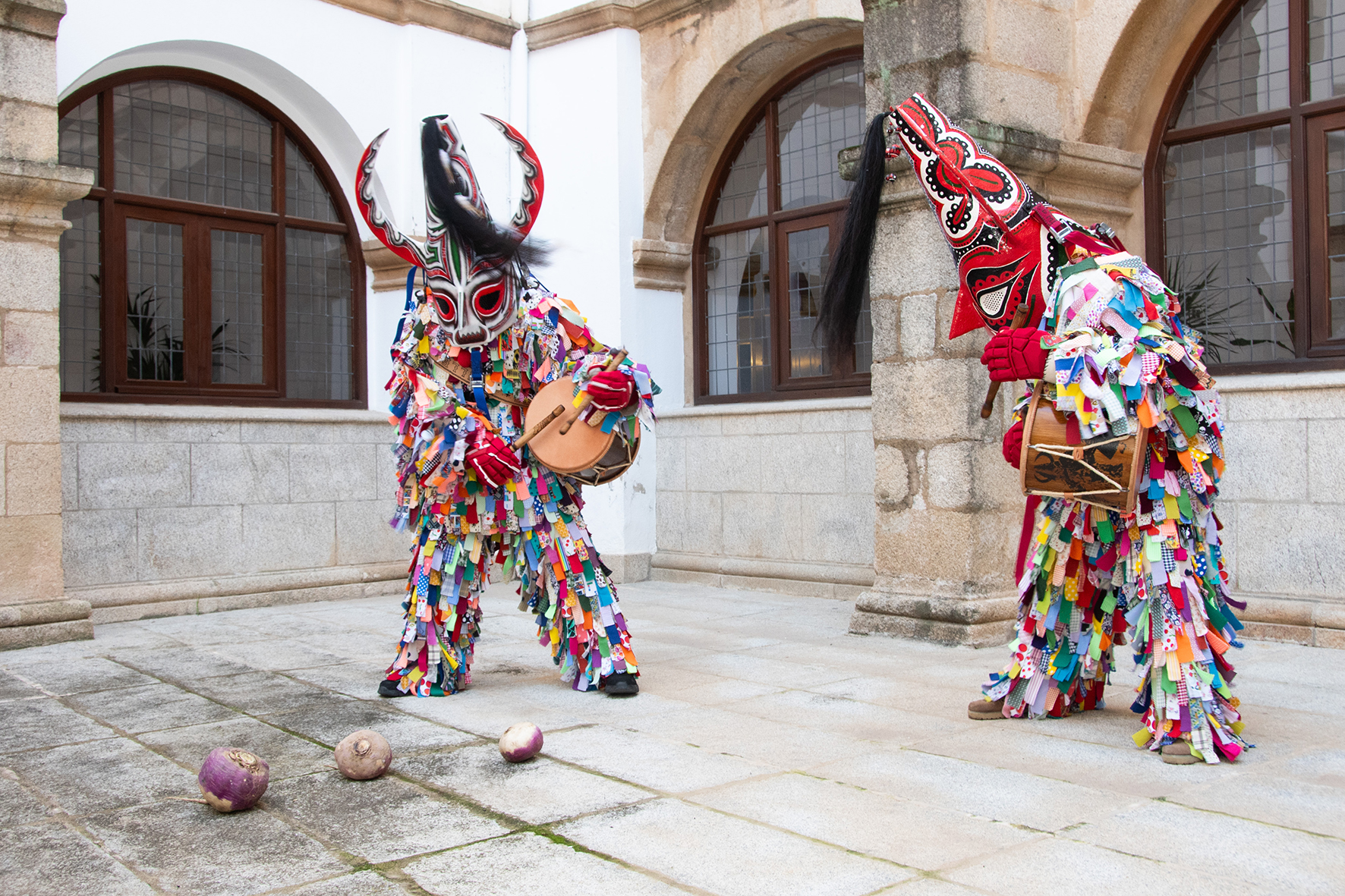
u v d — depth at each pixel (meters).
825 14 6.61
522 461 4.12
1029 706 3.60
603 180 7.71
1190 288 5.59
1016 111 5.20
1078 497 3.17
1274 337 5.31
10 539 5.37
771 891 2.19
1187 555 3.17
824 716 3.67
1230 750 3.06
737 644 5.12
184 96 7.08
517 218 4.21
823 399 7.15
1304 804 2.69
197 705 4.00
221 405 7.16
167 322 6.97
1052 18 5.39
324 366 7.77
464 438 3.98
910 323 5.20
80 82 6.50
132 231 6.83
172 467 6.65
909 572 5.25
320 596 7.17
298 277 7.63
